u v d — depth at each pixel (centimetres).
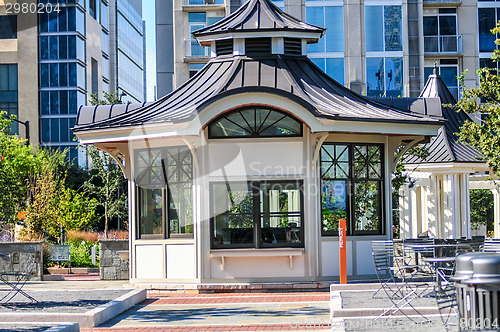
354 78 4669
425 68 4953
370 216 1762
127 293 1571
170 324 1273
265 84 1738
